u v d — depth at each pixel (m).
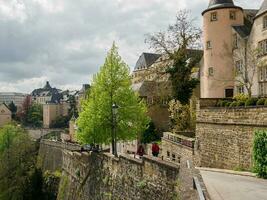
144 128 41.62
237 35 43.56
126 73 39.19
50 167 69.38
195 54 54.25
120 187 25.89
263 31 39.25
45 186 54.09
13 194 61.09
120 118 38.66
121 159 25.98
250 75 41.03
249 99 24.59
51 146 73.31
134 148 56.94
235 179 18.56
